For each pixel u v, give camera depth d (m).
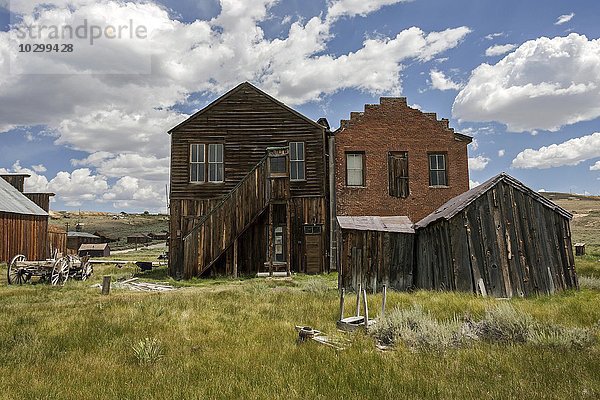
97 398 5.30
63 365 6.73
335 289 16.70
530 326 8.26
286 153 23.17
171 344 7.96
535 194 15.27
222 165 24.81
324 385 5.68
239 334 8.85
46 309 12.43
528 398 5.12
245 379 5.90
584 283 16.33
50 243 40.47
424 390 5.41
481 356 6.82
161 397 5.28
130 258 52.72
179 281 21.53
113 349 7.75
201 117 24.98
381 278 16.92
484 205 14.98
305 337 8.41
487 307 10.66
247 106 25.14
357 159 25.27
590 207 109.88
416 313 9.30
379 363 6.62
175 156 24.66
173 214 24.23
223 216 22.44
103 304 12.91
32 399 5.28
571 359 6.56
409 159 25.17
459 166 25.30
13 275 21.66
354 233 16.97
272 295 14.65
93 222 123.06
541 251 15.00
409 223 18.28
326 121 27.67
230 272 23.42
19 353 7.40
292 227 24.36
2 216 32.44
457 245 14.67
